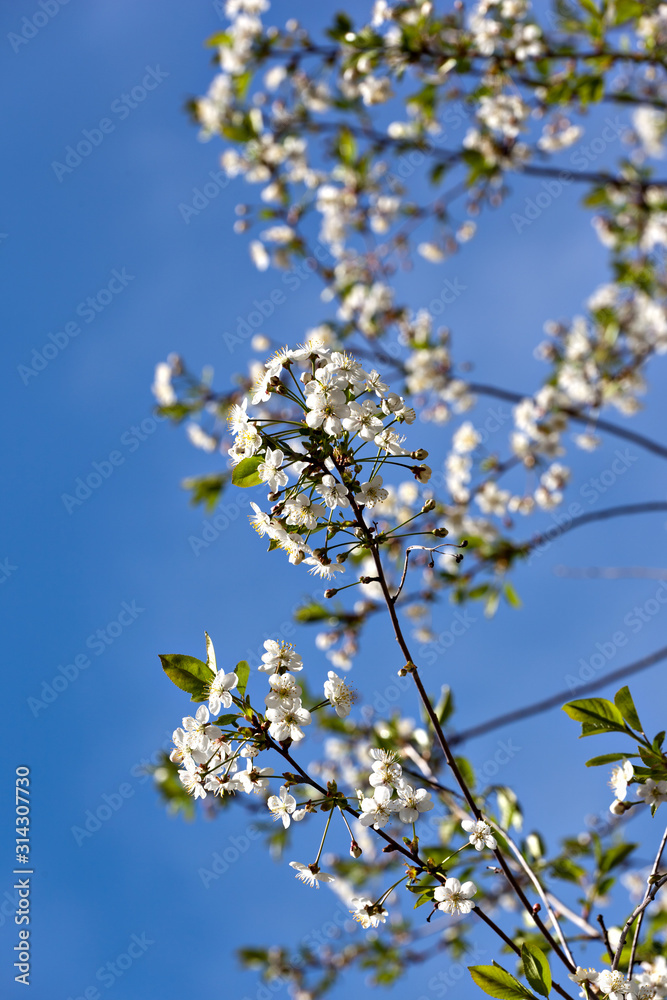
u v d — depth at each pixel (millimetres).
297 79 7168
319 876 2490
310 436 2527
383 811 2506
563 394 7594
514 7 5832
